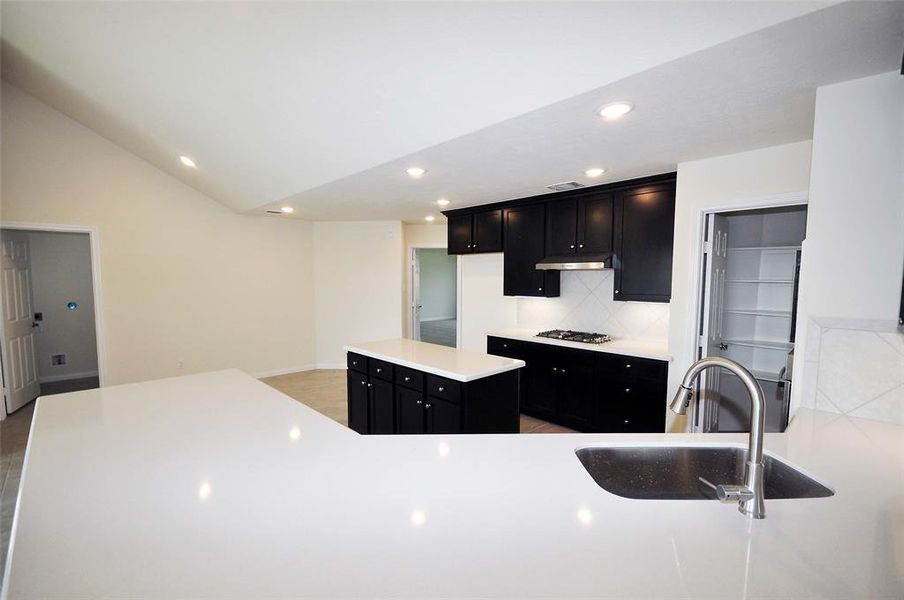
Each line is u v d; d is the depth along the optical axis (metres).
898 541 0.93
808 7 1.21
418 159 2.75
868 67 1.54
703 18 1.33
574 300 4.36
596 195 3.67
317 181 3.51
